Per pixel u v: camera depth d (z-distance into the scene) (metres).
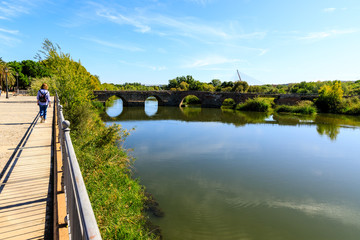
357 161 17.89
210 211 10.00
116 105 71.62
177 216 9.34
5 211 3.55
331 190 12.91
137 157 16.86
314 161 17.83
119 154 11.76
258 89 97.69
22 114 13.12
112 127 11.61
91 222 1.29
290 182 13.77
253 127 32.75
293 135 27.31
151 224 8.60
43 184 4.50
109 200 7.47
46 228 3.22
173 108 63.62
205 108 65.50
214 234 8.42
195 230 8.52
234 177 14.19
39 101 10.55
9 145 6.88
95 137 11.59
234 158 18.00
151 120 38.00
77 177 1.92
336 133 28.73
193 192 11.71
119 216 7.18
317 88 89.25
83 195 1.62
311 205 11.17
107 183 8.67
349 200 11.80
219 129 30.62
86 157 8.71
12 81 47.34
